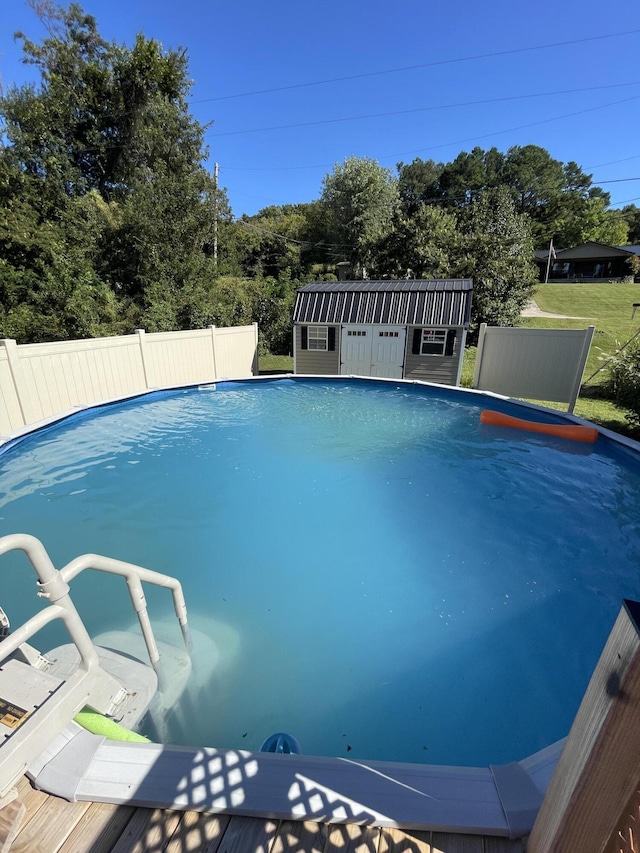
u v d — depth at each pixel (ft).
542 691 8.71
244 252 95.86
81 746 5.08
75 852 4.19
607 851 3.32
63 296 40.22
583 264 123.13
